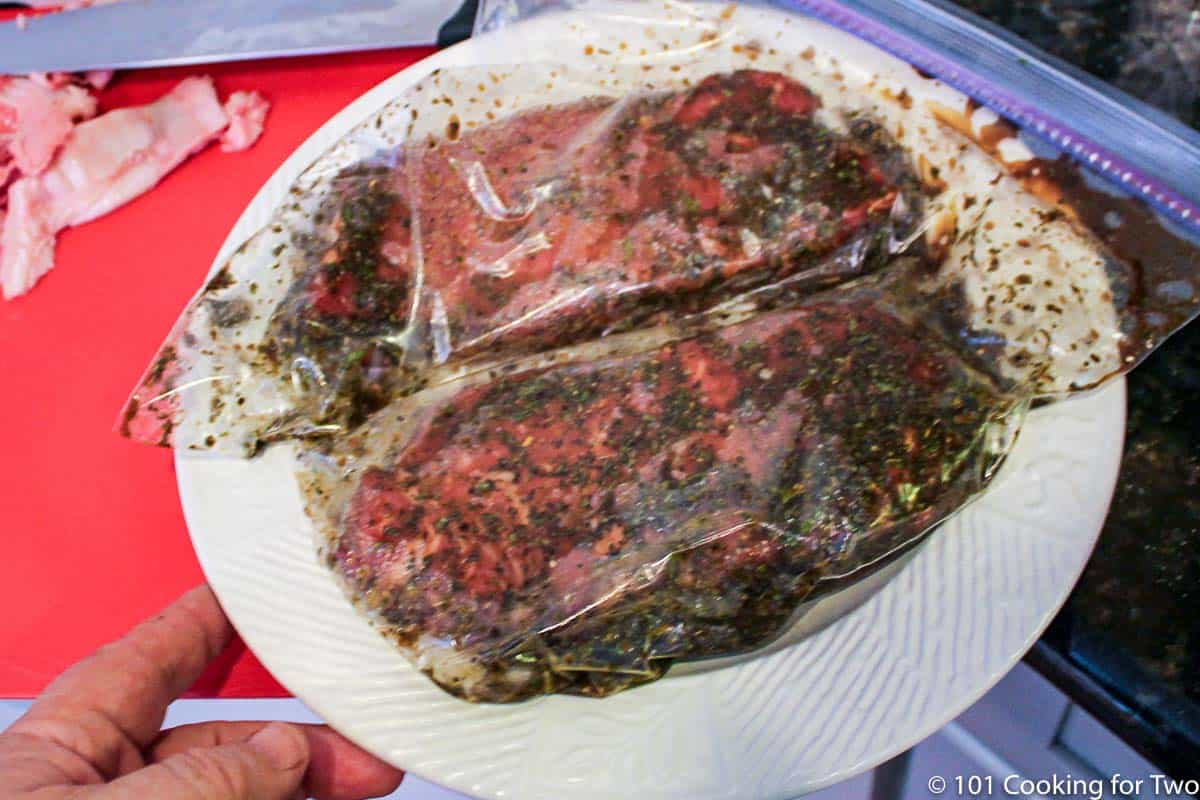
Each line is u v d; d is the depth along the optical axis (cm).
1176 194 84
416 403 87
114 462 102
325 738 82
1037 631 72
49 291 110
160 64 115
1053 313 82
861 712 72
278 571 79
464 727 74
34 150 109
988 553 76
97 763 71
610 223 85
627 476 77
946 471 76
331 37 113
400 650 75
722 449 77
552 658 75
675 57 96
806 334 81
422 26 112
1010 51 93
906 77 92
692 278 85
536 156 89
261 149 114
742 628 76
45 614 97
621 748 72
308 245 87
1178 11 98
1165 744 75
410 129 92
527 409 81
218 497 82
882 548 76
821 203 85
